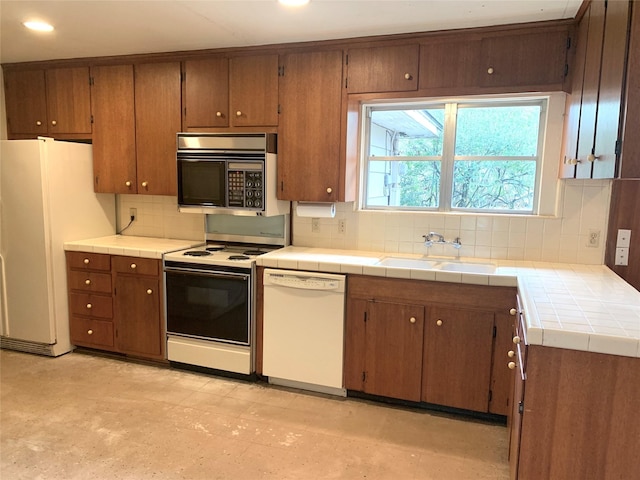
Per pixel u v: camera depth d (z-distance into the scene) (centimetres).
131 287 343
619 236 280
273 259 302
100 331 359
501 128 310
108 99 368
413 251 328
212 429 258
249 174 321
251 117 332
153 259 334
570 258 295
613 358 144
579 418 150
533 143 304
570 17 253
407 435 256
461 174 321
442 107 320
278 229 357
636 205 276
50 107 386
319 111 315
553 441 153
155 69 352
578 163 231
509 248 306
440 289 267
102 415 272
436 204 329
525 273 259
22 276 356
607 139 175
